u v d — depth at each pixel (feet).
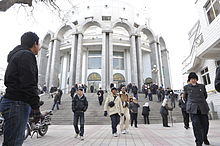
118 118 20.43
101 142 16.26
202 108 13.00
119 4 123.03
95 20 99.19
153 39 106.83
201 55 41.75
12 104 5.38
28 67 5.61
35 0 24.94
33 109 5.84
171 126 31.58
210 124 32.22
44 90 78.13
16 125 5.32
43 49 109.60
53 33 107.24
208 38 36.70
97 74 103.35
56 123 38.32
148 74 113.39
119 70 106.93
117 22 100.89
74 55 93.71
